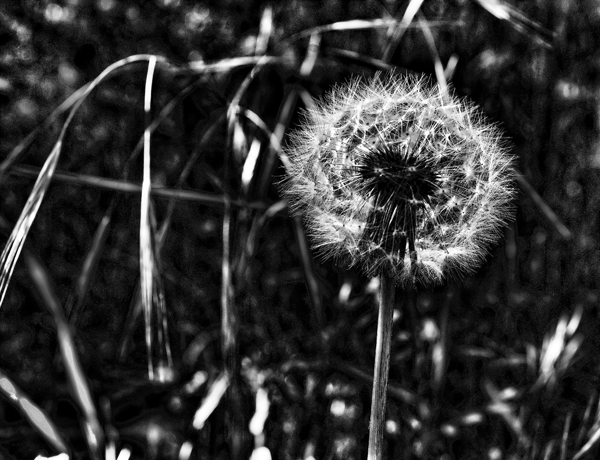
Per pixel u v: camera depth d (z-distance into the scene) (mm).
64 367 328
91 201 329
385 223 285
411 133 289
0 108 325
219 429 334
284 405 334
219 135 333
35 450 329
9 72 324
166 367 332
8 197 327
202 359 334
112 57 328
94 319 331
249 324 334
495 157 297
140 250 317
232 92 333
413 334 339
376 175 286
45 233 328
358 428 336
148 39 329
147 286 308
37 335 329
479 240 297
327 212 293
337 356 336
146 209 309
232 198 332
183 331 333
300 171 298
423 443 337
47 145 327
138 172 330
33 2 324
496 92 339
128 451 328
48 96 326
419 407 337
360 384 336
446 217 292
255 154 330
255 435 333
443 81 325
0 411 330
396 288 338
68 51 326
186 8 329
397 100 293
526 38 339
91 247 327
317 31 330
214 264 333
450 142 291
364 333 337
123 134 329
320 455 335
